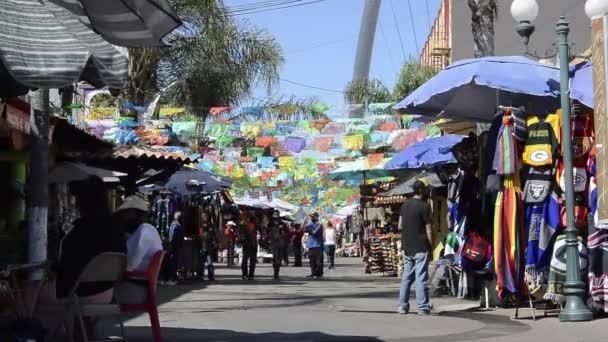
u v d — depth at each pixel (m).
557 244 11.95
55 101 18.98
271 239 25.67
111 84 7.64
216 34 30.20
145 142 24.22
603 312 12.09
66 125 15.55
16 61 6.96
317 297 17.22
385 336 10.35
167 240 22.39
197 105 30.64
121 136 23.81
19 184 15.23
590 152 12.00
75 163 17.09
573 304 11.59
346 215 49.78
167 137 24.44
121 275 8.15
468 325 11.48
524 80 12.19
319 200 42.06
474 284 15.84
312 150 25.27
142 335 10.54
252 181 29.14
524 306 13.66
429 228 13.25
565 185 11.59
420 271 13.16
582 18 29.83
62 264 8.07
